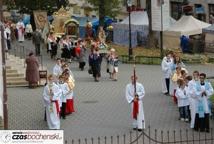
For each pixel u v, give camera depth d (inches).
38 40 1756.9
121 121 1021.8
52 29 2046.0
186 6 2284.7
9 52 1648.6
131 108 1016.2
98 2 2197.3
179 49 1963.6
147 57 1752.0
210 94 948.0
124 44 2110.0
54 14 2162.9
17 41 2066.9
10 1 2342.5
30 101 1200.8
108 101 1187.9
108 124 1003.3
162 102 1169.4
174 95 1141.7
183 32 1975.9
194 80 951.6
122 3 2455.7
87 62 1688.0
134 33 2092.8
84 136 927.0
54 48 1734.7
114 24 2160.4
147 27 2073.1
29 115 1079.6
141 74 1521.9
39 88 1343.5
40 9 2342.5
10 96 1252.5
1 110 912.3
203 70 1605.6
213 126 970.7
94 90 1306.6
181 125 985.5
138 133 938.1
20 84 1364.4
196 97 940.6
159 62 1717.5
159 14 1835.6
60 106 991.0
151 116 1051.9
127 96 970.7
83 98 1221.1
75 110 1111.0
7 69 1375.5
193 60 1747.0
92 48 1437.0
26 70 1343.5
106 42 2142.0
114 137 919.0
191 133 936.3
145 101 1181.1
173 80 1141.7
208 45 1961.1
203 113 937.5
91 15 2556.6
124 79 1448.1
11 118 1056.8
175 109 1104.2
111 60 1427.2
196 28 1996.8
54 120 968.3
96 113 1085.1
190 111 973.8
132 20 2122.3
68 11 2310.5
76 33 2140.7
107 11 2223.2
